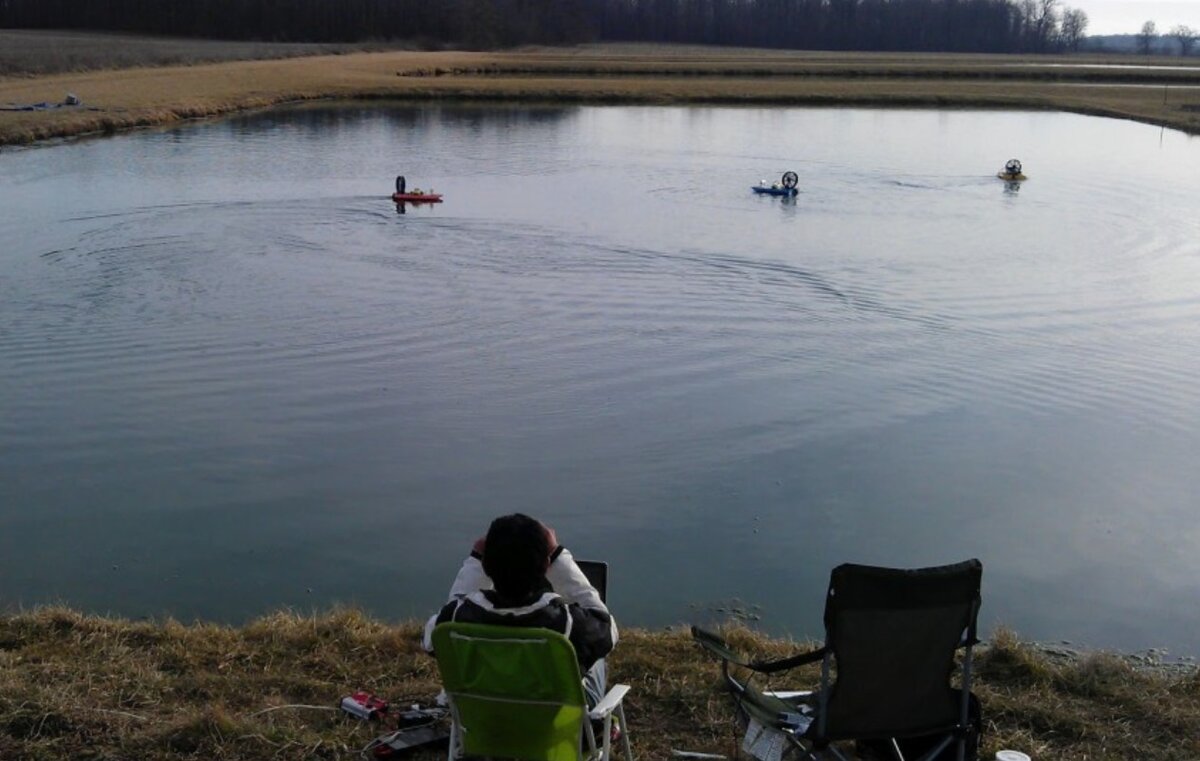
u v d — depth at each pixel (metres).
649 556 9.95
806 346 17.12
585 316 18.64
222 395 14.41
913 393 14.95
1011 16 178.12
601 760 4.39
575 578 4.45
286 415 13.66
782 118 55.06
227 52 86.56
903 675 4.41
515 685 4.13
